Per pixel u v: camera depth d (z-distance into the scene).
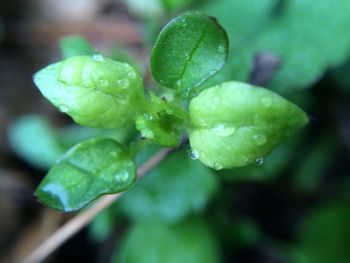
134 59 0.09
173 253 0.08
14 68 0.10
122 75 0.05
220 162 0.05
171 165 0.08
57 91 0.05
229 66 0.07
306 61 0.07
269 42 0.08
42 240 0.09
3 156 0.09
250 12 0.08
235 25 0.08
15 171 0.09
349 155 0.09
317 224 0.09
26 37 0.10
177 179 0.08
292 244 0.09
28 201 0.09
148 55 0.08
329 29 0.08
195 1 0.08
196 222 0.08
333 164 0.09
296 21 0.08
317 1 0.08
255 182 0.09
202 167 0.08
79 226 0.07
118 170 0.05
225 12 0.08
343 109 0.09
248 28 0.08
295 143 0.09
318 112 0.09
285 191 0.09
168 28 0.05
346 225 0.09
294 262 0.09
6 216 0.09
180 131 0.05
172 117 0.05
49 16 0.10
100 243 0.09
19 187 0.09
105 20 0.10
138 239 0.08
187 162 0.08
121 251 0.08
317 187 0.09
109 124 0.05
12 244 0.09
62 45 0.07
